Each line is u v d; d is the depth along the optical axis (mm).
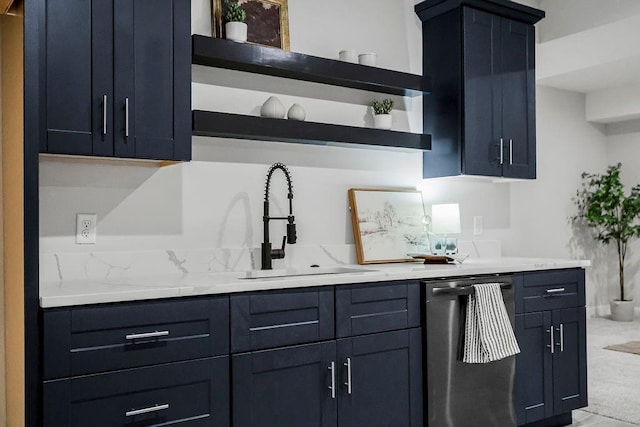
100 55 2312
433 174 3684
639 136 6234
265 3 3133
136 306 2064
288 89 3236
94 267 2621
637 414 3518
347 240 3420
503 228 4352
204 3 2982
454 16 3564
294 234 3018
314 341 2479
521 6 3699
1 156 2473
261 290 2346
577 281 3459
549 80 5547
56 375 1918
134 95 2387
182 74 2502
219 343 2234
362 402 2600
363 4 3557
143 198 2785
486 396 2984
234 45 2836
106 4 2328
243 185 3068
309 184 3297
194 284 2258
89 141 2289
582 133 6152
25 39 2002
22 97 2039
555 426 3359
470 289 2906
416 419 2775
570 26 5137
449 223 3574
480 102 3562
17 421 2088
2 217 2451
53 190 2568
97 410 1982
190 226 2910
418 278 2822
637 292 6516
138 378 2059
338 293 2557
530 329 3211
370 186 3541
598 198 6000
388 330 2703
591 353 4945
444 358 2842
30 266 1929
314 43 3346
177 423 2133
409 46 3744
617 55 4777
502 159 3650
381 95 3590
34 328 1913
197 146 2939
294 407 2406
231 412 2254
